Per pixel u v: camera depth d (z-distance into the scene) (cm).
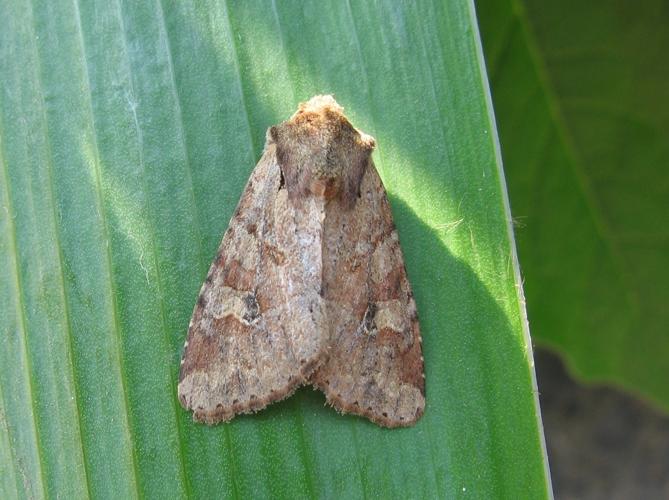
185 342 6
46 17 6
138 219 6
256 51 6
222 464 6
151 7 6
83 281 6
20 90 6
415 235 6
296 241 6
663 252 8
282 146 6
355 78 6
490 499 6
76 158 6
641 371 8
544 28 7
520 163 7
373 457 6
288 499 6
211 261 6
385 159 6
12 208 6
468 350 6
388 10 6
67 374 6
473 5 6
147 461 6
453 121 6
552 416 9
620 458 9
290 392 6
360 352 6
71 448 6
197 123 6
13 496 6
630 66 7
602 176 7
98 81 6
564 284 8
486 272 6
